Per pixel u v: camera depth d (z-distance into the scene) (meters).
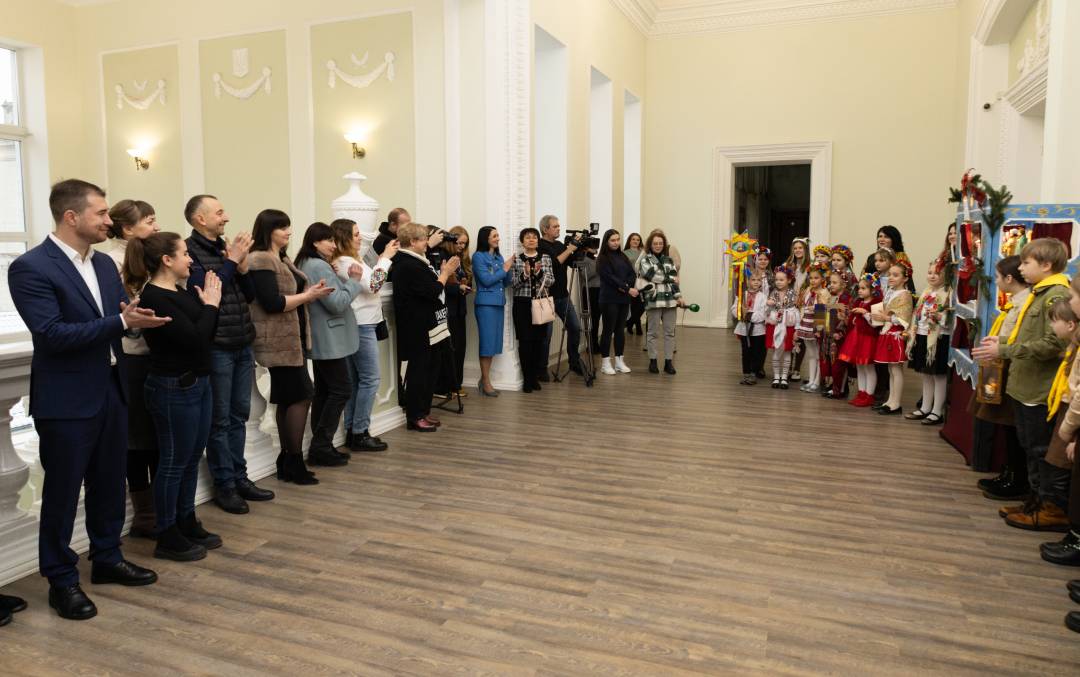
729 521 3.69
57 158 9.30
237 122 8.38
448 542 3.41
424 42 7.13
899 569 3.15
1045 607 2.82
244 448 4.11
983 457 4.47
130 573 2.98
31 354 2.85
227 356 3.64
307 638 2.58
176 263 3.02
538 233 6.70
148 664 2.42
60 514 2.68
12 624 2.67
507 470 4.49
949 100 10.39
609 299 7.72
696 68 11.56
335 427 4.57
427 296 5.28
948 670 2.40
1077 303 2.85
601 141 10.05
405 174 7.40
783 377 7.09
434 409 6.12
